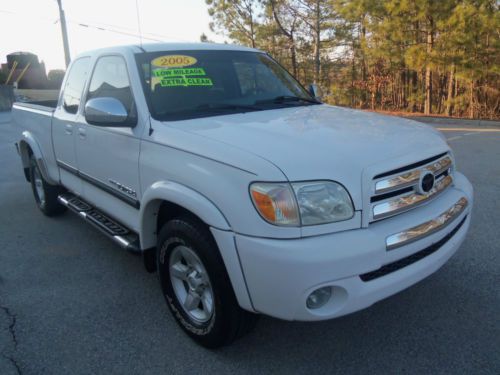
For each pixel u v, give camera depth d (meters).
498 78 14.73
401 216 2.57
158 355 2.88
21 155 5.82
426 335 2.96
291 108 3.60
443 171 2.94
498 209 5.21
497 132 11.56
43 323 3.25
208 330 2.80
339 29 18.81
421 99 17.17
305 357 2.80
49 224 5.30
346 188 2.36
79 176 4.22
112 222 3.95
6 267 4.18
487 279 3.62
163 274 3.10
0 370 2.77
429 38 14.74
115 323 3.24
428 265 2.67
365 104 20.30
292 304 2.31
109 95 3.69
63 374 2.72
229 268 2.45
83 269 4.11
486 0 12.68
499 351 2.78
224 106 3.47
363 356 2.79
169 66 3.54
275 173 2.29
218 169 2.49
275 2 19.88
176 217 2.82
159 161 2.91
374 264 2.36
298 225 2.29
